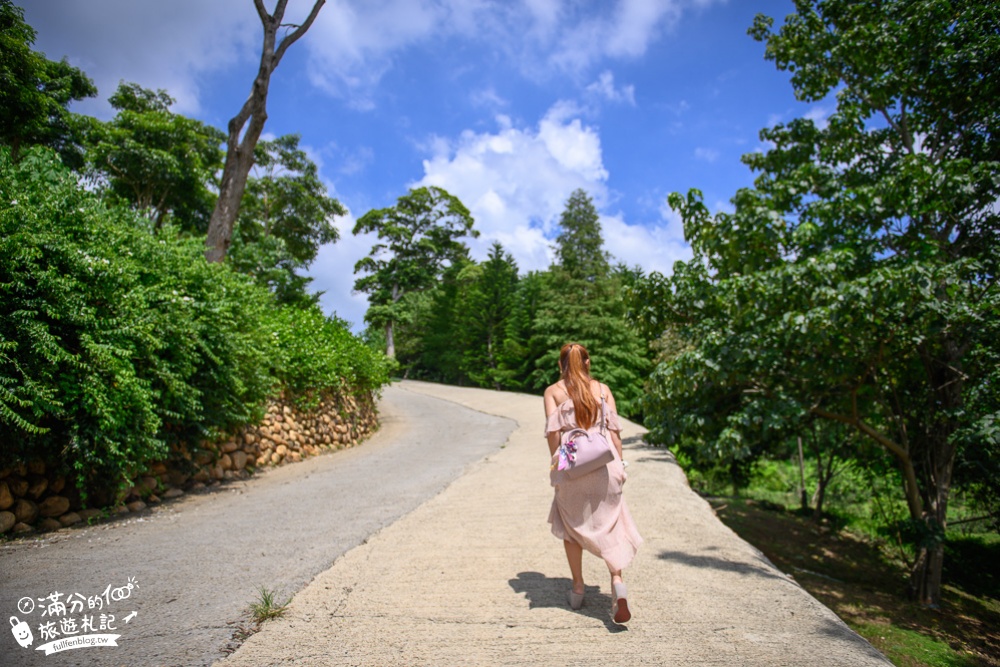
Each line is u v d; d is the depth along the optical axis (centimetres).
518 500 659
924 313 689
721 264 938
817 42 1009
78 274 575
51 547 491
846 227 830
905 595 799
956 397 771
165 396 696
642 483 753
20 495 552
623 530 309
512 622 310
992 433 640
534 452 1170
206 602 350
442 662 262
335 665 261
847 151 959
